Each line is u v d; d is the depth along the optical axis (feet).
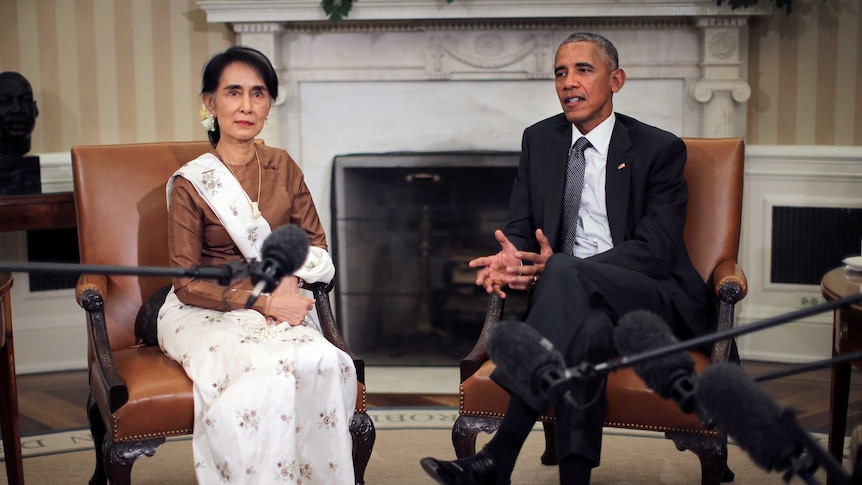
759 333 14.84
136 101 14.82
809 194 14.51
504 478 7.75
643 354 4.50
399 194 14.97
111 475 7.77
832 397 8.65
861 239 14.35
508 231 9.59
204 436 7.78
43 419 12.24
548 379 4.72
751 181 14.66
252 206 8.78
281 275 4.98
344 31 14.57
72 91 14.67
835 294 7.72
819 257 14.57
